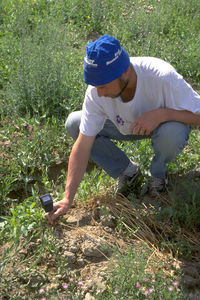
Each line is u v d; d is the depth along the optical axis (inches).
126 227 105.3
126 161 114.2
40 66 160.4
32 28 216.4
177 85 90.5
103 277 91.7
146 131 95.2
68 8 245.9
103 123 101.7
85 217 108.8
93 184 121.2
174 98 92.3
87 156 101.0
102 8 244.4
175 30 230.1
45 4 248.8
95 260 98.0
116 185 118.6
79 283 85.9
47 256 97.1
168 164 123.4
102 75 81.5
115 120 101.0
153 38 209.3
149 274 88.0
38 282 90.7
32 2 242.5
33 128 146.1
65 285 84.2
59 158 136.9
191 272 92.8
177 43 209.6
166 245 97.4
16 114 153.3
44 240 96.7
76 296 88.0
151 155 128.6
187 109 92.7
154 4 261.3
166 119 94.7
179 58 198.4
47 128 146.6
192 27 233.3
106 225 106.4
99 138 110.9
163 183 114.7
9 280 88.8
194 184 117.1
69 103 154.5
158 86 91.2
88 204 113.2
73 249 98.8
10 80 163.3
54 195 122.8
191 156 131.3
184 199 112.5
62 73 162.7
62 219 105.8
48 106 156.6
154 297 84.5
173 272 92.7
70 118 112.9
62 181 131.3
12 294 87.7
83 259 97.7
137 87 91.2
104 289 88.7
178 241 100.2
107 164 114.3
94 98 96.1
